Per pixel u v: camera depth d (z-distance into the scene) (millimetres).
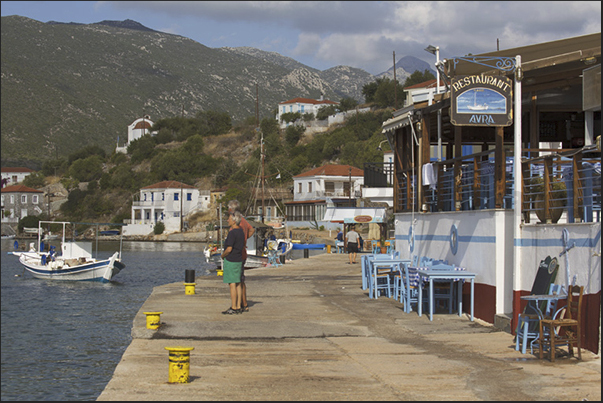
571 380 7152
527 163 10602
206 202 112375
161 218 111562
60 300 36406
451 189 13938
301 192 87375
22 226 124812
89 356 21609
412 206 16422
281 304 14445
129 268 54312
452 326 11172
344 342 9852
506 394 6633
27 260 50000
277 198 94438
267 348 9359
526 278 10078
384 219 44656
